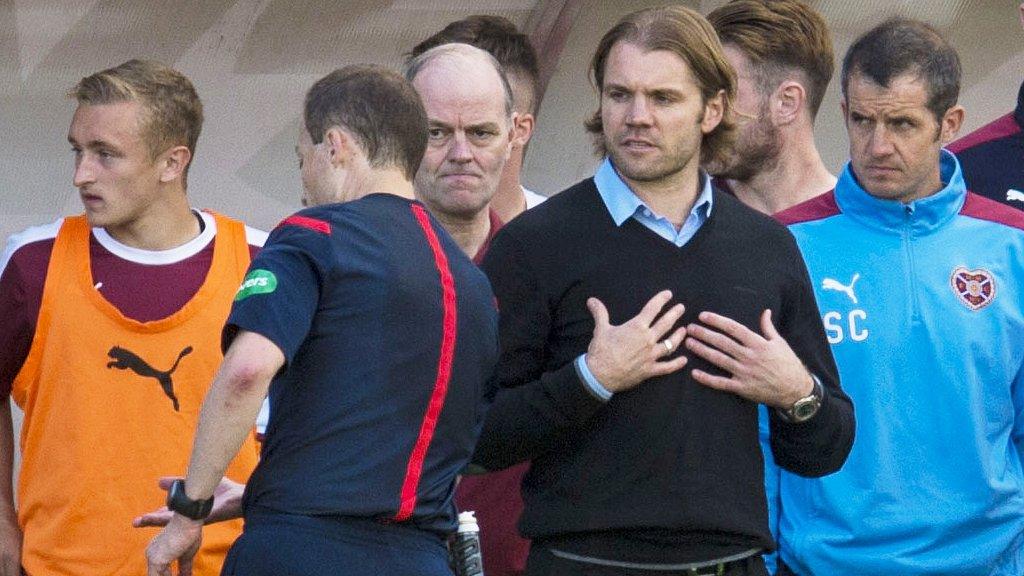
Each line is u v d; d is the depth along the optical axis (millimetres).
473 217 15711
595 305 12680
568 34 23000
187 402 14266
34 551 14227
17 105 21562
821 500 14883
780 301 13141
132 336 14273
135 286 14398
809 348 13336
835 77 24031
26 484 14383
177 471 14148
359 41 22281
